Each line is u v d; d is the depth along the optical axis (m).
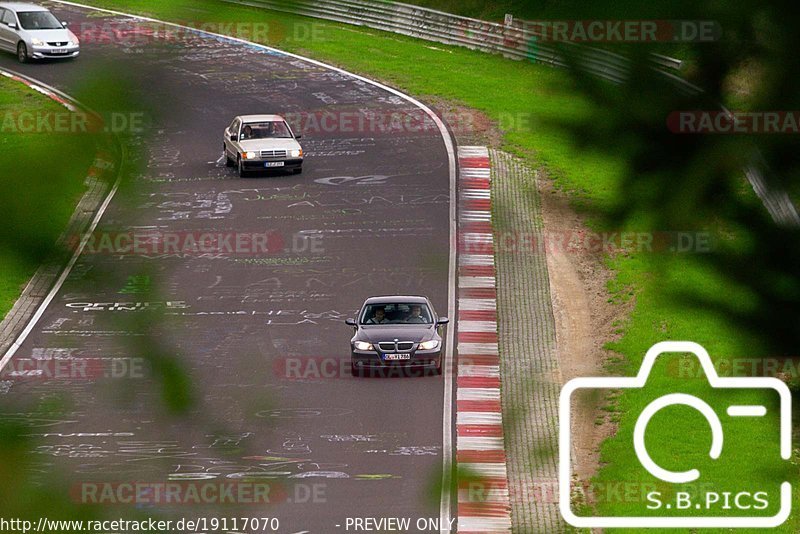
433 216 135.50
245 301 112.69
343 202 140.38
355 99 177.38
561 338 105.00
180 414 9.20
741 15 7.79
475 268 121.00
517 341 104.00
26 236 8.02
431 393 90.19
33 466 9.38
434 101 176.62
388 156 155.88
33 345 99.12
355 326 96.06
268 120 153.38
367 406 87.19
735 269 8.84
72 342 100.00
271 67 191.50
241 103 174.25
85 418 78.00
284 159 148.38
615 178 8.74
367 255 124.88
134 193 8.56
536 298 113.94
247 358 98.62
